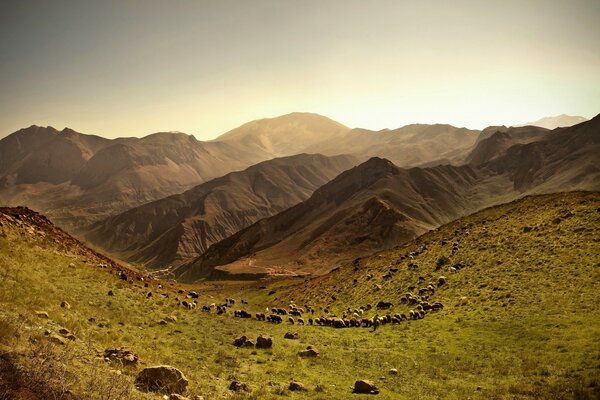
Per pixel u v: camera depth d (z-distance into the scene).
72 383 12.19
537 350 26.20
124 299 33.25
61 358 13.80
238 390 18.22
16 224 39.72
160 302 37.94
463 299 42.91
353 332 39.19
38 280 26.91
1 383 10.17
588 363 22.53
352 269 81.44
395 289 55.88
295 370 23.70
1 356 11.71
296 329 39.38
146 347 21.88
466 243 60.53
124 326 25.81
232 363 23.05
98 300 29.62
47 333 16.34
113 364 16.14
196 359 22.70
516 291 39.97
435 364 26.42
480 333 32.44
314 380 22.05
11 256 29.55
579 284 36.56
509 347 27.97
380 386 21.78
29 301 21.28
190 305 41.47
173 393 14.73
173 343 25.22
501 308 37.28
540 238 50.94
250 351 27.08
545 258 45.09
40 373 11.59
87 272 36.59
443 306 43.41
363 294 60.06
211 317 38.78
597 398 18.50
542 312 33.50
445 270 54.66
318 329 40.41
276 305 79.00
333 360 27.08
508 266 47.16
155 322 29.59
